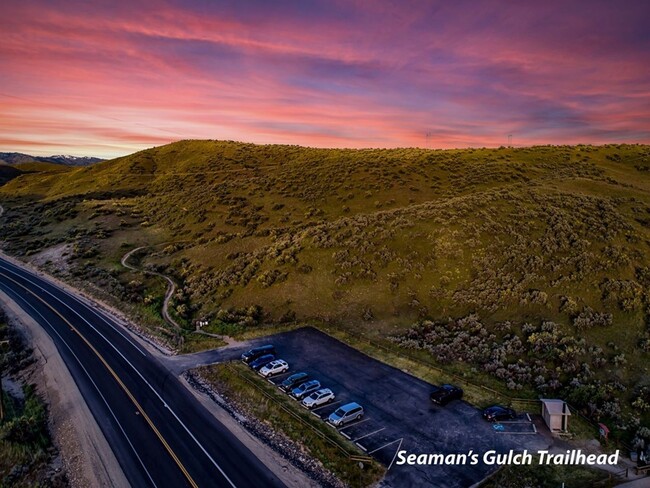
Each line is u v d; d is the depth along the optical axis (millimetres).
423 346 37219
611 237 48031
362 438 26250
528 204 57781
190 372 36062
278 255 55875
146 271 62000
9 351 42594
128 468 24641
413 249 49375
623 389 30438
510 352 34781
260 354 37156
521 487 22234
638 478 23047
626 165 93688
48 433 29344
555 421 26750
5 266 73125
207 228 77062
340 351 38156
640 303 38688
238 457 25359
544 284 41469
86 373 36500
